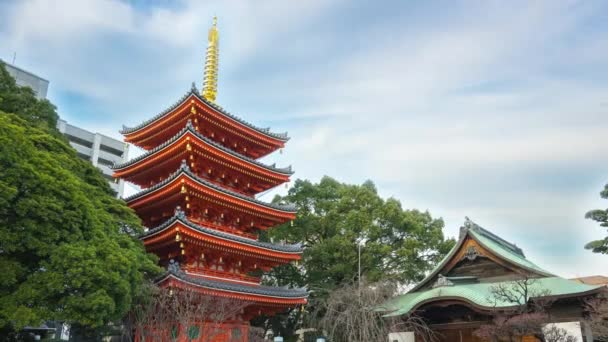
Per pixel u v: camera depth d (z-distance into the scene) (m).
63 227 21.92
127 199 35.44
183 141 34.16
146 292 26.70
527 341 28.28
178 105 37.28
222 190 34.59
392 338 33.19
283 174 40.78
